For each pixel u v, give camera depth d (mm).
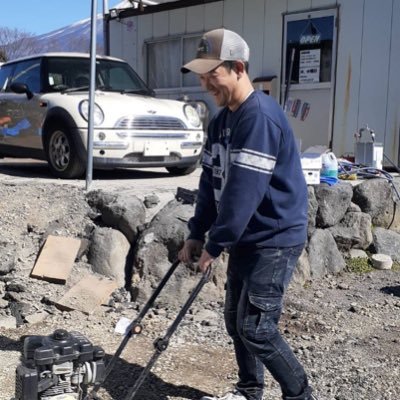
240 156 2592
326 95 9758
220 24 11055
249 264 2799
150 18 12273
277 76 10352
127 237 5203
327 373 3699
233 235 2613
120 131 6824
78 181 6883
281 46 10250
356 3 9227
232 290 2975
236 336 3072
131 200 5266
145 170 8336
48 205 5535
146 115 7035
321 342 4184
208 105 11453
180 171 7801
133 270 4926
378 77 9102
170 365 3762
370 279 5672
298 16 9961
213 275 4824
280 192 2727
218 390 3465
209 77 2676
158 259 4891
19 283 4672
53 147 7262
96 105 6902
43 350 2449
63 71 7973
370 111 9227
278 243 2750
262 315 2807
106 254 4988
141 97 7777
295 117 10156
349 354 3971
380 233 6273
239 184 2580
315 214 5848
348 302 5020
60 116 7004
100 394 3377
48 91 7703
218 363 3811
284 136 2674
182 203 5203
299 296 5137
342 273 5809
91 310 4531
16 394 2537
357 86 9344
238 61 2654
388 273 5852
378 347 4105
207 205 3066
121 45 12930
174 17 11828
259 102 2643
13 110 8008
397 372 3723
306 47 9922
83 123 6789
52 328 4250
